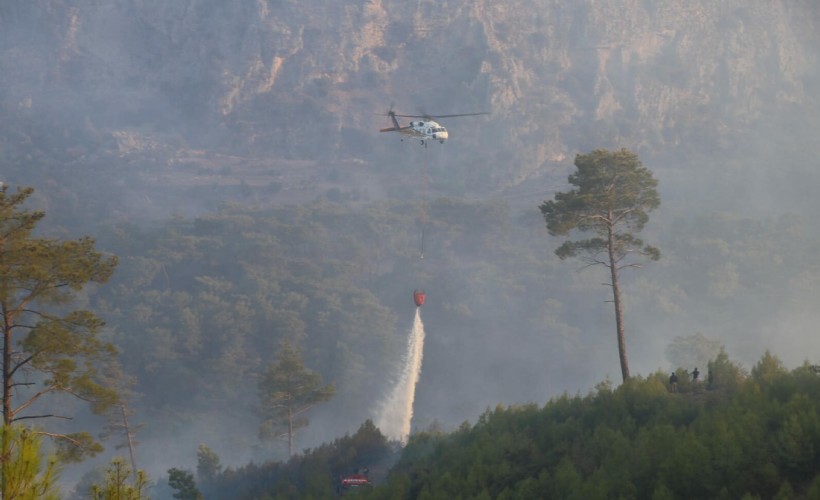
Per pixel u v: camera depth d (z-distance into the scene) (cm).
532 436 7688
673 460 5500
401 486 7288
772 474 5272
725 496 5147
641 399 7406
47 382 5466
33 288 5428
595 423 7331
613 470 5941
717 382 7788
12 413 5306
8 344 5397
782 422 5784
